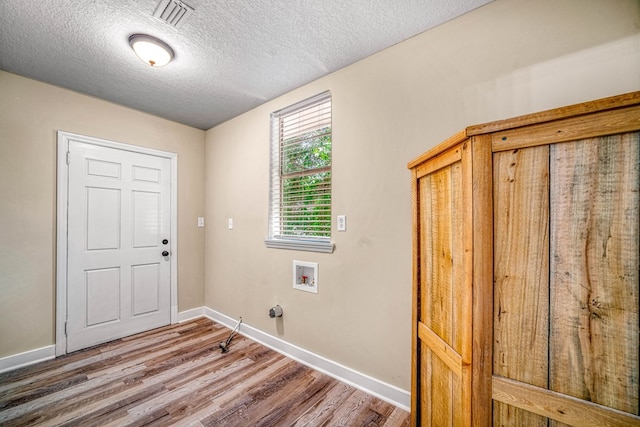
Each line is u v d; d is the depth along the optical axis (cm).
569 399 67
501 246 75
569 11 117
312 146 225
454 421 91
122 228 260
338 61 188
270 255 245
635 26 105
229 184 294
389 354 168
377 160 176
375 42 168
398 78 168
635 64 106
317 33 160
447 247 98
